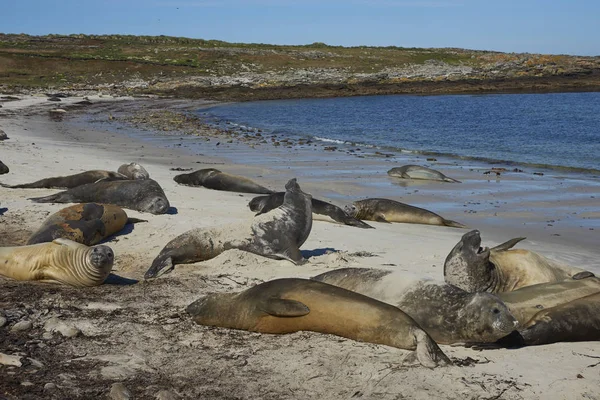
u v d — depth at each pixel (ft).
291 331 21.49
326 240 37.58
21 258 27.40
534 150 88.63
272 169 68.69
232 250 31.78
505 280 26.40
